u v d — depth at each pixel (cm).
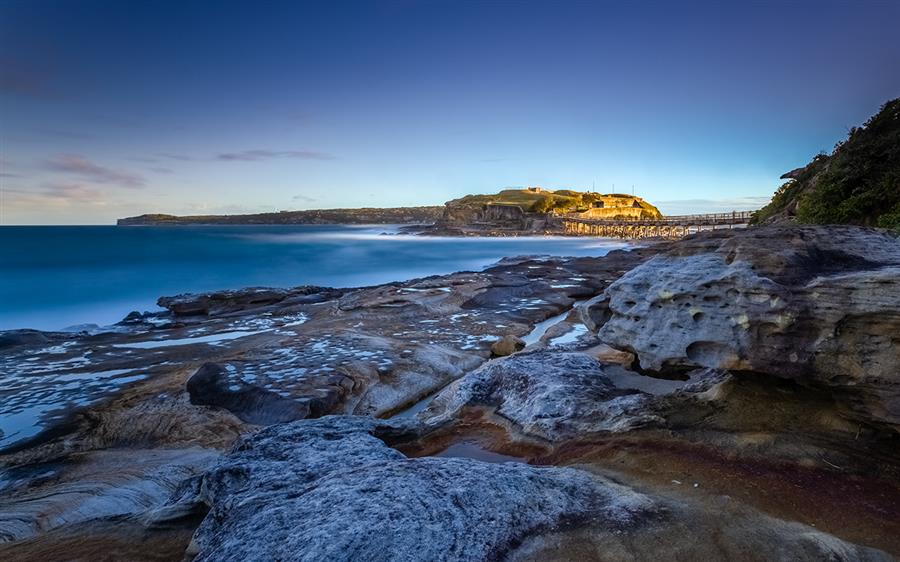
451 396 1399
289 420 1436
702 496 709
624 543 599
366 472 746
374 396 1691
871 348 716
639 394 1126
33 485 1141
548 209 16688
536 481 729
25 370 2011
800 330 773
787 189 3334
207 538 679
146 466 1204
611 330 1047
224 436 1388
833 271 785
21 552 758
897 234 904
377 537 573
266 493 723
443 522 611
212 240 11175
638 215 18100
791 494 703
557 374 1348
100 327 3002
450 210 18775
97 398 1692
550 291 3666
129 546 747
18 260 6381
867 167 1872
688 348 897
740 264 849
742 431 876
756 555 574
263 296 3666
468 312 3058
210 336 2608
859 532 621
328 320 2853
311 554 546
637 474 800
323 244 10150
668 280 945
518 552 589
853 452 768
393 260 7575
